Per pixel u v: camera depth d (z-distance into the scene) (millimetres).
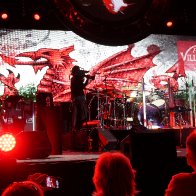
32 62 9383
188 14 9688
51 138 5199
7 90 9141
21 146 4145
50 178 2617
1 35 9188
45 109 5227
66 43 9648
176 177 2396
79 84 7418
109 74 9836
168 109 8492
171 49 10328
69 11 7848
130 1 7945
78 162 3914
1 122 6043
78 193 3877
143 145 3709
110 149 5543
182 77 10273
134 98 8211
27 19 9156
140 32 8234
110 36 8203
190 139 2371
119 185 2127
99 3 7824
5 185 3303
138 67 10070
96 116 8094
